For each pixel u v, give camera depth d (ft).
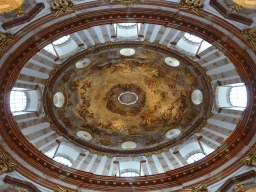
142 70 97.04
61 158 76.48
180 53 80.18
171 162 76.89
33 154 63.93
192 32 60.64
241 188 54.03
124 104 103.45
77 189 62.69
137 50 84.64
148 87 100.99
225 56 63.93
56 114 86.63
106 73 96.94
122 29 77.15
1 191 52.16
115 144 93.86
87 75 94.02
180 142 87.35
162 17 59.88
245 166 58.18
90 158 81.87
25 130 71.15
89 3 55.57
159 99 100.07
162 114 97.81
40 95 79.41
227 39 58.34
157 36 73.61
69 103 93.15
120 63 93.35
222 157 64.34
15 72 59.21
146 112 100.73
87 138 91.86
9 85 59.57
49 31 58.70
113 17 60.13
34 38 58.08
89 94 98.73
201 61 77.46
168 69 92.17
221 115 77.71
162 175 66.59
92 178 65.36
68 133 87.81
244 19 51.29
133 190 64.54
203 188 58.85
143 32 73.26
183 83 92.84
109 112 101.55
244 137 63.77
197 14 56.18
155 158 83.66
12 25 50.42
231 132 66.54
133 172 77.71
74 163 74.95
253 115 62.95
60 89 88.43
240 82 69.77
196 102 88.89
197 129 85.51
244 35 53.78
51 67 77.97
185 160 75.72
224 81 75.77
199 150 77.92
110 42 77.92
